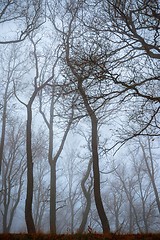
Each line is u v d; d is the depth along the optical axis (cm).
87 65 832
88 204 1891
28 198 1280
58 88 955
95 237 686
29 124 1495
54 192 1711
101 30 909
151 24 830
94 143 1313
